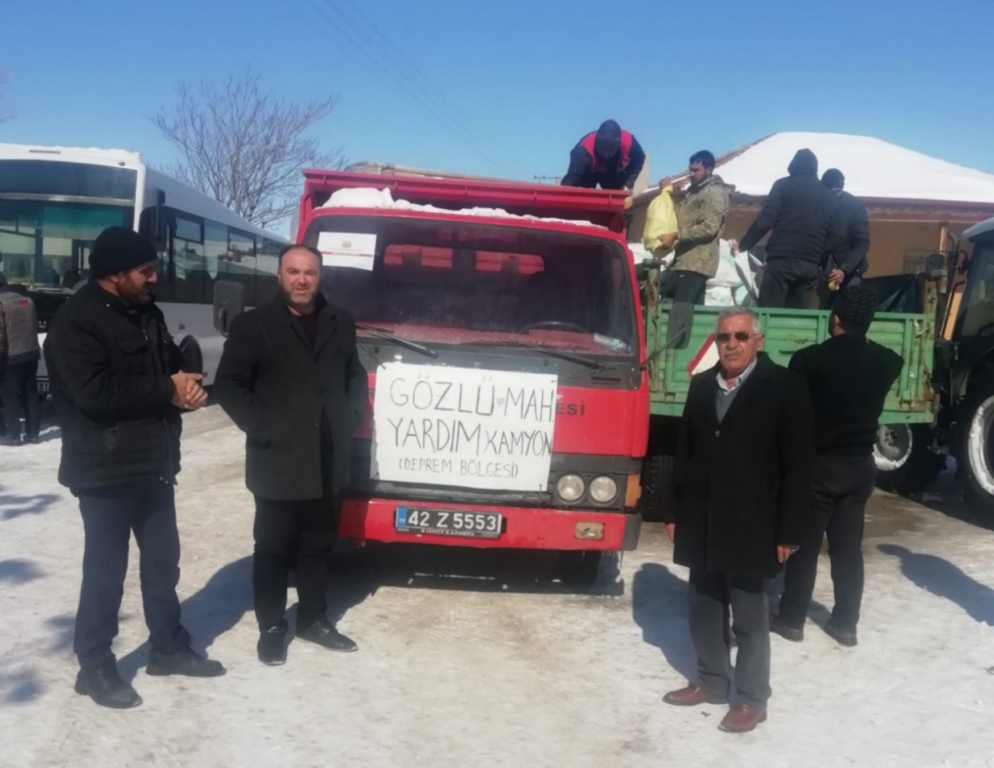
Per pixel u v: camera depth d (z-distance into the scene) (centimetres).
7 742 421
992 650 566
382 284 638
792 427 446
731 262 955
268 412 495
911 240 1923
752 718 458
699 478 461
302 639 548
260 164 3694
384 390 575
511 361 587
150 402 442
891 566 745
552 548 582
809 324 779
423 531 575
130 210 1355
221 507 857
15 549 704
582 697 491
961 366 936
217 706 463
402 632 570
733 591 462
